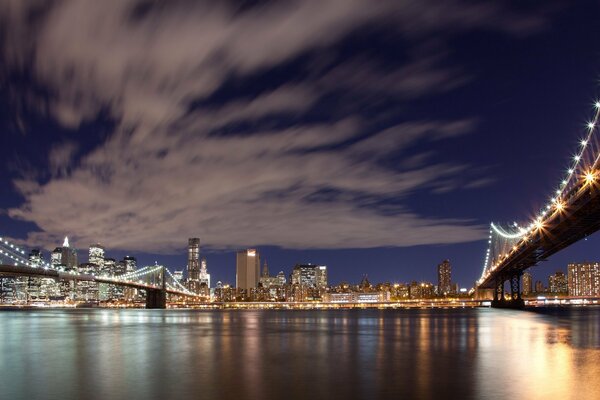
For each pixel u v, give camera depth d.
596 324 96.75
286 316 164.25
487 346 55.31
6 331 87.19
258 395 31.33
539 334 71.56
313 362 44.34
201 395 31.48
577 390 31.61
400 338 67.19
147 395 31.62
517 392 31.16
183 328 94.12
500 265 164.50
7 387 34.19
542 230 100.12
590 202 72.44
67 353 52.44
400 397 30.36
